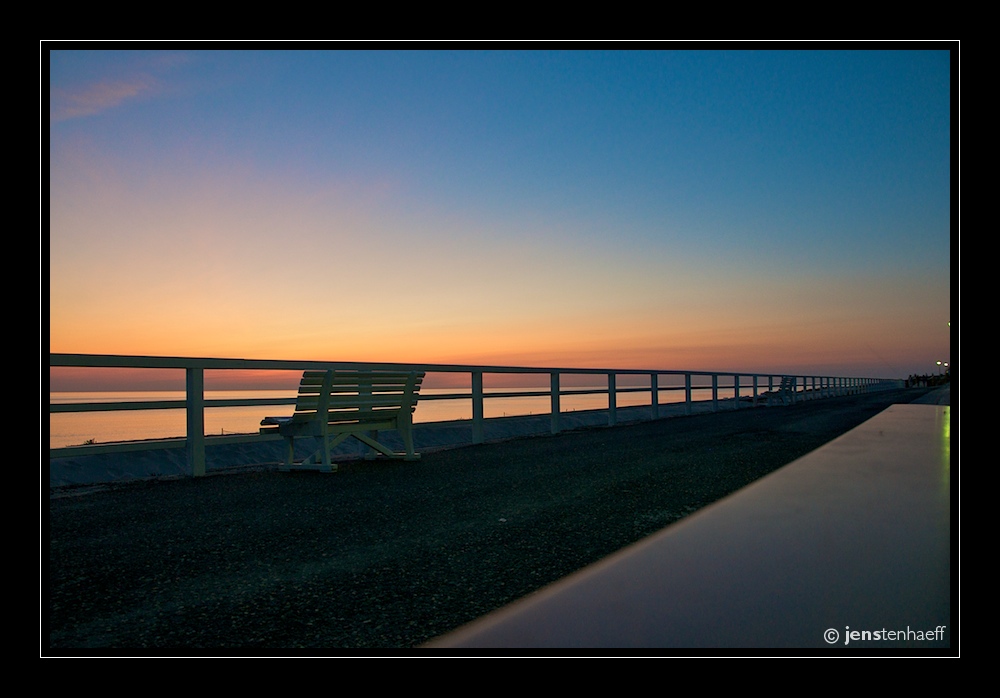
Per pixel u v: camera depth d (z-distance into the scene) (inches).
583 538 162.7
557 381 516.7
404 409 336.8
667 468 283.7
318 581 131.1
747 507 109.2
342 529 175.9
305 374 283.9
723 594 73.5
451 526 177.3
